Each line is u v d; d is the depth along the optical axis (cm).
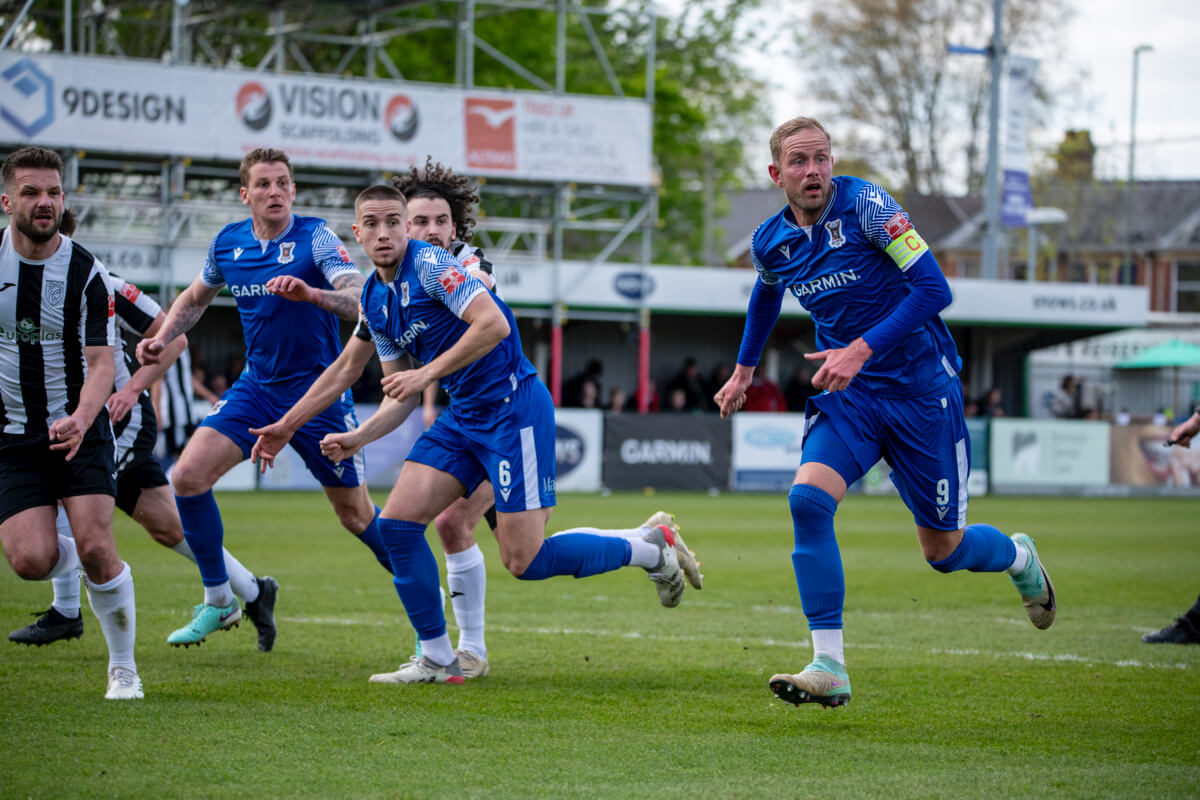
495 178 4962
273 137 4616
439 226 1199
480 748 880
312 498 3894
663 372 5831
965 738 938
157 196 4791
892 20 8419
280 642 1358
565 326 5681
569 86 7462
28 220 1002
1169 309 9894
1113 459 5125
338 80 4684
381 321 1141
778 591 1916
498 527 1163
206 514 1247
